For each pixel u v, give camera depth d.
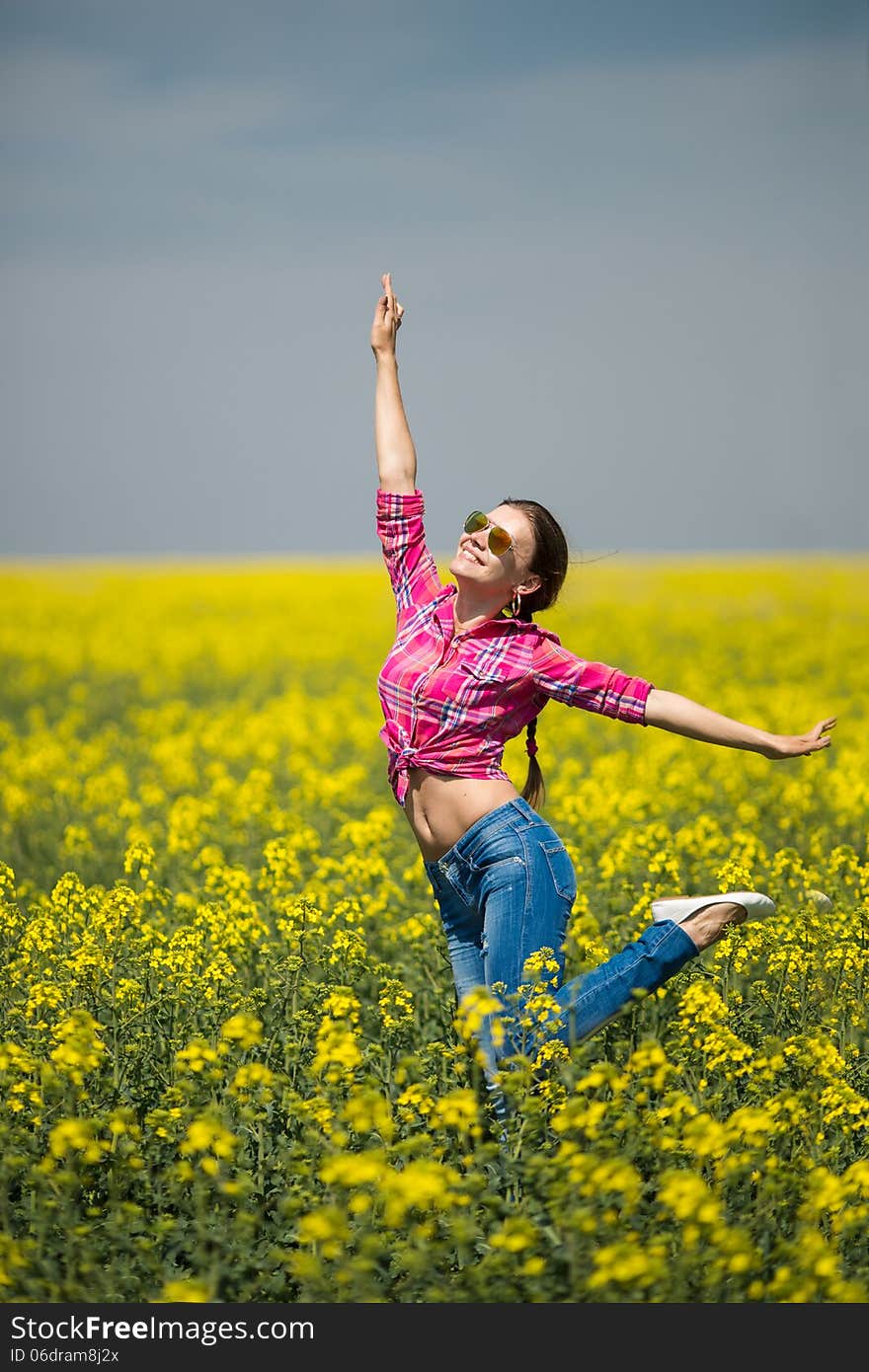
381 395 14.44
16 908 16.92
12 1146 11.21
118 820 28.55
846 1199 10.33
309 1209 10.27
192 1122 11.42
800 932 15.03
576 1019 12.59
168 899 19.17
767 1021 14.62
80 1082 11.87
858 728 37.91
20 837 27.25
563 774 30.81
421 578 13.83
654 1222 10.16
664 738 37.06
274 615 96.06
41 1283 9.80
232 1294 10.05
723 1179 10.47
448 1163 11.59
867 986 15.07
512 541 12.84
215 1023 13.96
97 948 15.16
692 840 20.95
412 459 14.23
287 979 14.91
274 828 25.86
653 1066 11.66
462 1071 12.41
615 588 120.75
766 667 62.41
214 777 32.62
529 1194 10.22
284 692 57.72
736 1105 12.50
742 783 28.70
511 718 13.06
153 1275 10.26
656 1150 10.70
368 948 18.50
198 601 107.50
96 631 81.94
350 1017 13.48
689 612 94.50
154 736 41.66
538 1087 11.74
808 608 99.31
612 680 12.80
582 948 14.92
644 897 17.08
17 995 15.16
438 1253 9.99
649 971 12.76
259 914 19.14
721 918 12.94
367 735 39.41
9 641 75.06
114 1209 10.50
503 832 12.74
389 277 14.54
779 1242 9.96
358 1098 10.30
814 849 22.14
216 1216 10.55
